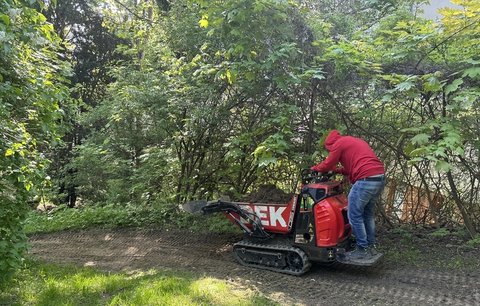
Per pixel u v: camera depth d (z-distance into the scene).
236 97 7.13
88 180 11.10
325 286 4.78
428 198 6.87
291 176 7.23
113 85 9.69
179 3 8.30
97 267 5.64
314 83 6.20
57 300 4.28
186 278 4.91
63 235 7.60
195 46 7.73
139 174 8.94
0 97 3.94
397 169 6.79
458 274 5.02
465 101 5.04
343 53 5.62
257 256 5.56
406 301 4.28
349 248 5.24
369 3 7.13
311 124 6.55
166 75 7.98
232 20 5.65
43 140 5.04
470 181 6.55
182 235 7.26
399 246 6.12
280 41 6.00
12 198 4.09
